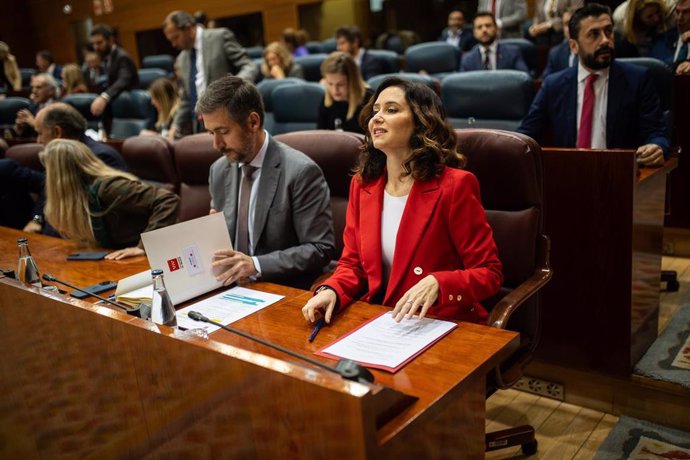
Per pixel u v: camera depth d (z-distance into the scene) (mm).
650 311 2412
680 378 2152
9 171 3436
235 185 2209
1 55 7879
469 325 1517
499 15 5785
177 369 1267
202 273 1849
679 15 3412
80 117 3053
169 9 9906
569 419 2279
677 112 3336
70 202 2422
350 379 1091
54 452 1792
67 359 1570
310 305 1620
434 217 1703
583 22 2633
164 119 5277
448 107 3750
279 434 1111
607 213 2174
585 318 2287
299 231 2109
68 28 11438
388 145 1707
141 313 1648
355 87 3732
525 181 1889
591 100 2750
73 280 2100
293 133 2502
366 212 1815
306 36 7508
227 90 1995
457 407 1300
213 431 1243
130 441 1484
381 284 1786
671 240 3516
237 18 9242
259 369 1099
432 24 7703
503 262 1932
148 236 1741
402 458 1153
